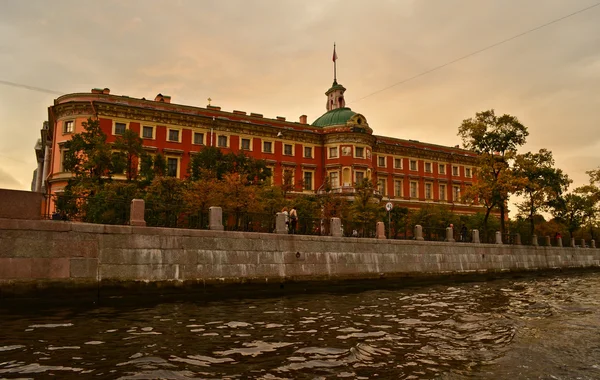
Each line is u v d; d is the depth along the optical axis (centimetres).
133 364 646
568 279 2856
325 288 1864
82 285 1255
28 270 1180
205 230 1536
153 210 1515
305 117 5925
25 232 1191
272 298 1541
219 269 1545
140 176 3234
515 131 3475
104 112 4178
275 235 1736
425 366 686
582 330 1013
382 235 2286
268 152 5150
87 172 2975
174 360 676
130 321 995
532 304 1490
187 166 4162
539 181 3972
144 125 4391
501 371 671
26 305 1166
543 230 4825
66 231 1255
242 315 1124
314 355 728
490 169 3519
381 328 987
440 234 2734
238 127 4938
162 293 1398
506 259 3091
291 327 969
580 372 676
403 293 1798
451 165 6812
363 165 5450
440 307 1372
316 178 5431
